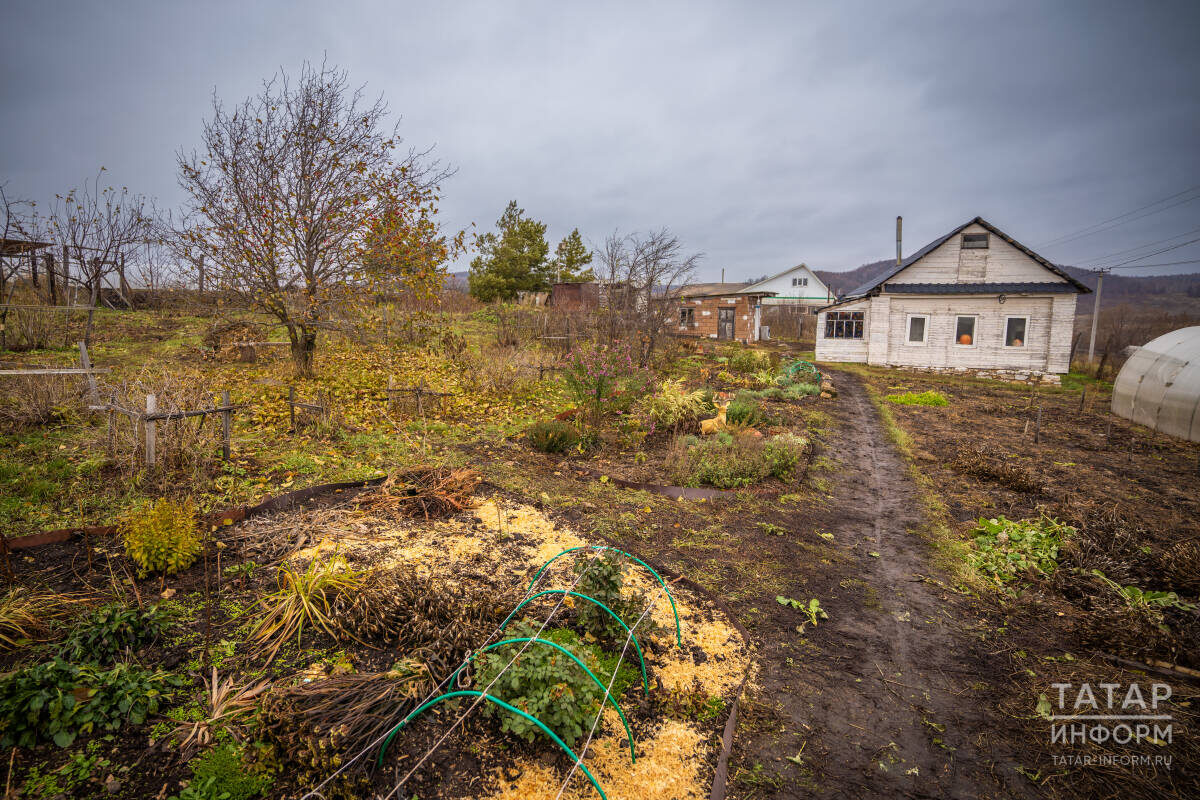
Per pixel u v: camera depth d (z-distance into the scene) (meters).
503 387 11.08
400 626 3.33
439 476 5.70
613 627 3.59
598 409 9.01
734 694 3.27
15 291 14.48
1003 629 4.17
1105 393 16.88
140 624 3.07
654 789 2.55
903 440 9.91
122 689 2.61
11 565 3.65
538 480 6.49
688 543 5.26
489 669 2.79
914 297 20.25
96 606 3.32
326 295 10.59
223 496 5.09
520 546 4.75
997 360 19.45
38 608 3.17
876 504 6.82
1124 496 7.25
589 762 2.65
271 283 10.16
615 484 6.62
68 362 9.62
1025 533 5.66
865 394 15.26
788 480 7.21
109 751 2.40
